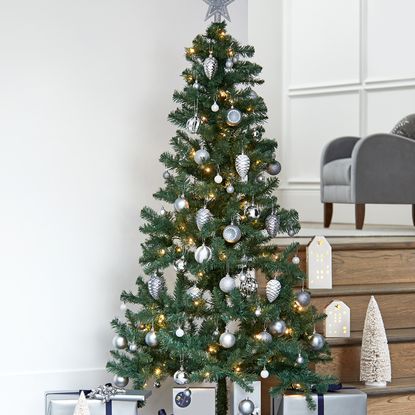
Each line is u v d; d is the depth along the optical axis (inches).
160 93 161.8
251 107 137.0
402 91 293.9
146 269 136.8
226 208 134.6
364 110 303.1
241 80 137.9
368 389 151.9
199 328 149.7
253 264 136.3
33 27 155.5
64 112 157.2
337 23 309.7
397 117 295.3
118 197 160.4
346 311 162.2
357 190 250.7
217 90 135.4
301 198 318.3
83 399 128.6
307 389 133.9
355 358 159.6
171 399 161.5
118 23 159.3
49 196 156.9
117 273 160.6
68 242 158.1
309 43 317.1
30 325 156.6
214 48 136.5
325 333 162.6
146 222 161.3
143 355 136.1
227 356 134.4
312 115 316.2
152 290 136.4
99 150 159.2
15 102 154.9
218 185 135.2
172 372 139.3
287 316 138.9
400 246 181.8
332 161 271.9
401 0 293.0
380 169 251.6
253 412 134.6
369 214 304.3
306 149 317.7
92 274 159.5
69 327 158.6
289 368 136.3
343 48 308.0
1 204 154.8
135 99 160.6
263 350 131.8
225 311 132.3
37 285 156.8
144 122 161.2
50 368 157.8
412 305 172.9
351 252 178.4
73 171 157.9
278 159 322.3
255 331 137.6
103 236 159.8
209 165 135.9
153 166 161.9
